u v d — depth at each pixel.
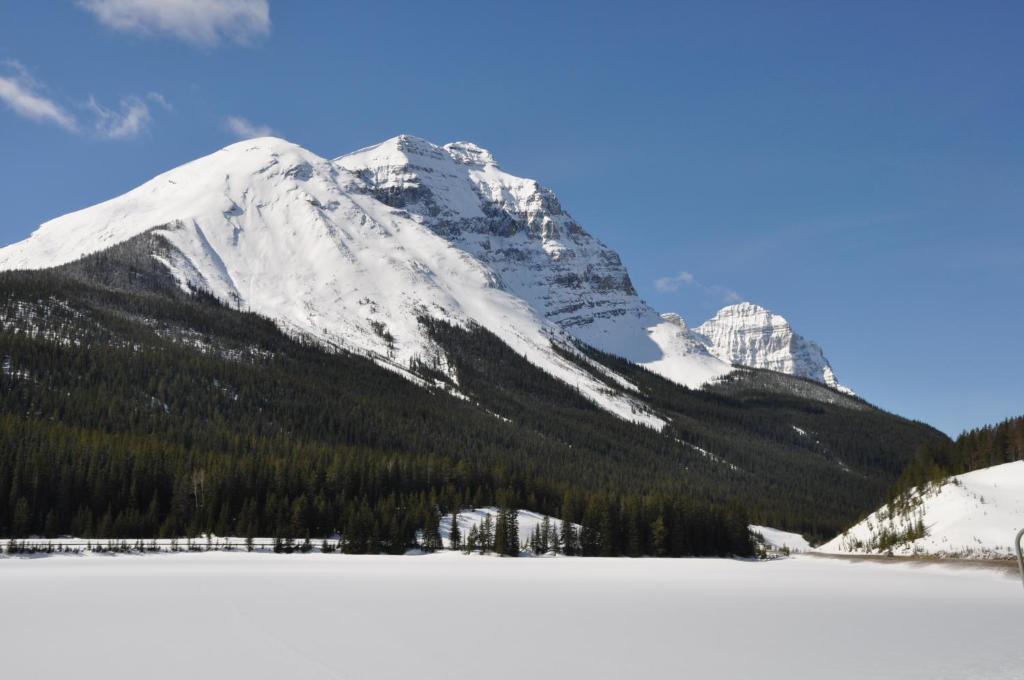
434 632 62.16
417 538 171.00
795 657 53.62
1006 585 112.94
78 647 54.00
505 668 49.06
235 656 51.25
